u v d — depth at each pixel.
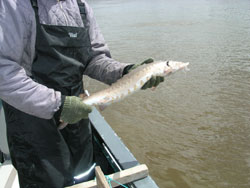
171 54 12.93
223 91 9.24
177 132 7.50
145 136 7.44
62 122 2.18
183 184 5.85
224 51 13.01
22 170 2.25
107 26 21.78
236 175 6.03
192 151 6.75
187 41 15.19
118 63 2.65
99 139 3.16
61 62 2.08
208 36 16.02
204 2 34.72
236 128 7.47
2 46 1.76
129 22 23.00
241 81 9.84
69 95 2.26
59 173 2.29
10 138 2.21
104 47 2.67
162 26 20.19
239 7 27.23
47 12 1.95
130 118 8.27
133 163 2.56
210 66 11.25
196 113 8.25
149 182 2.31
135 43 15.41
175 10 29.03
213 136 7.28
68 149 2.37
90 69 2.65
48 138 2.20
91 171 2.71
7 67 1.78
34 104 1.88
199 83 9.92
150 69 2.50
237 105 8.45
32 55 2.01
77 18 2.16
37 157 2.21
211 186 5.72
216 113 8.16
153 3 39.50
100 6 40.84
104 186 1.82
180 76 10.60
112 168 2.87
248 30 16.88
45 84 2.11
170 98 9.13
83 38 2.22
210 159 6.50
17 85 1.82
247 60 11.66
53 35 2.00
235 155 6.57
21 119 2.11
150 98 9.27
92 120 3.34
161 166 6.41
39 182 2.26
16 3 1.79
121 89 2.50
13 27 1.78
